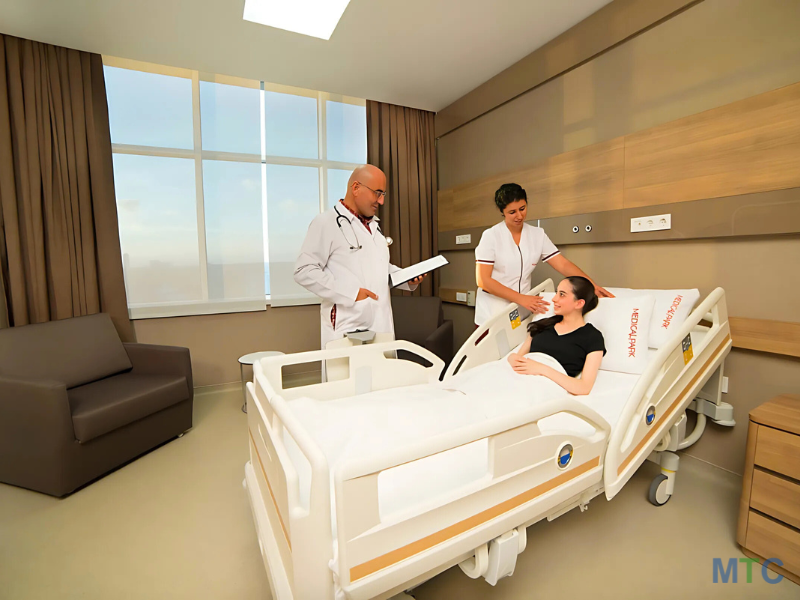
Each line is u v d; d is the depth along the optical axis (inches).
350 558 34.4
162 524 72.6
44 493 81.8
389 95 144.4
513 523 44.9
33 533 70.1
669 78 84.9
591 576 59.4
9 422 81.5
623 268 96.7
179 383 104.2
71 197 114.5
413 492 42.9
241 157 141.1
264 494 52.6
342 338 78.4
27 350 94.2
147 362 112.0
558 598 55.6
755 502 61.0
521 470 45.3
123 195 126.6
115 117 123.7
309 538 34.7
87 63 114.6
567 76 106.9
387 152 153.3
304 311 155.6
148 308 130.9
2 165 105.0
